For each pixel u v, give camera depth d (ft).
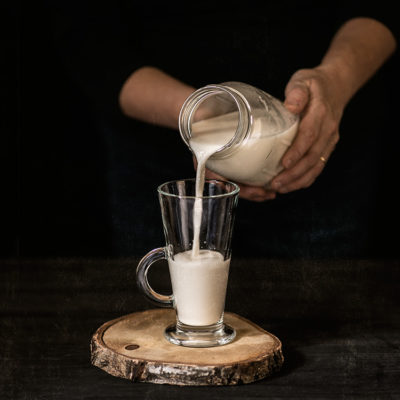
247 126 3.49
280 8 5.38
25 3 6.23
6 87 6.31
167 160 5.57
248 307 4.04
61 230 5.98
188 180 3.68
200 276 3.39
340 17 5.46
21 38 6.33
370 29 5.32
